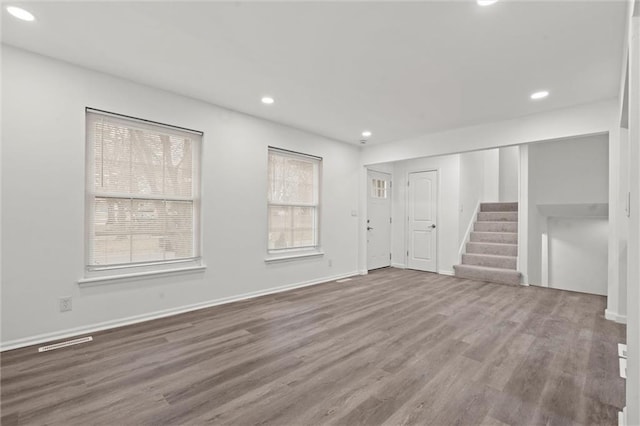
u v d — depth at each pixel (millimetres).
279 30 2248
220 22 2160
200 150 3668
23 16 2104
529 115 3934
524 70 2797
